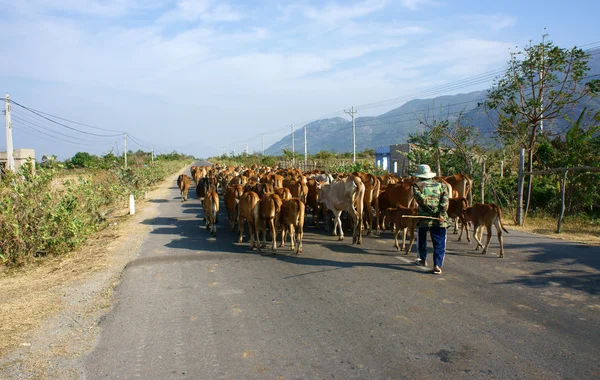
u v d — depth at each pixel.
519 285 6.72
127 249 10.30
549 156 15.77
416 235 11.34
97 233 12.67
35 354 4.81
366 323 5.42
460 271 7.64
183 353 4.73
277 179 15.74
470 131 16.91
